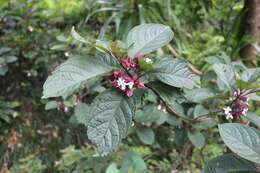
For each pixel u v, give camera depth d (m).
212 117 1.05
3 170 1.56
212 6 1.83
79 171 1.26
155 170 1.47
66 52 1.54
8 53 1.67
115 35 1.82
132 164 1.17
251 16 1.60
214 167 0.73
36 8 1.88
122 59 0.73
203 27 2.09
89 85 1.33
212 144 1.48
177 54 1.67
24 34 1.78
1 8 1.79
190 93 1.04
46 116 1.71
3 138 1.63
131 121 0.71
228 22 1.87
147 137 1.29
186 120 1.12
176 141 1.18
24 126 1.68
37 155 1.62
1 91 1.74
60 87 0.68
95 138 0.69
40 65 1.76
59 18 1.93
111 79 0.74
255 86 0.80
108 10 1.88
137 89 0.79
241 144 0.67
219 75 0.90
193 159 1.44
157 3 1.80
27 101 1.74
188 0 1.89
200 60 1.69
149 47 0.76
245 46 1.63
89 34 1.85
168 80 0.73
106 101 0.72
